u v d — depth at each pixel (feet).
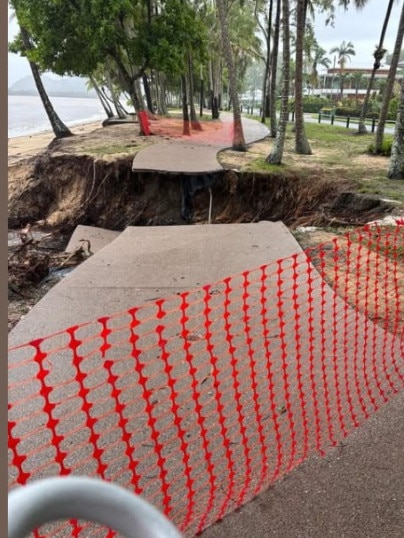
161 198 40.24
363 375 9.71
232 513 6.40
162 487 6.77
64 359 10.68
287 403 8.83
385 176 34.01
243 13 104.47
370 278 15.52
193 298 14.01
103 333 7.10
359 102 132.36
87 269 16.89
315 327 11.85
